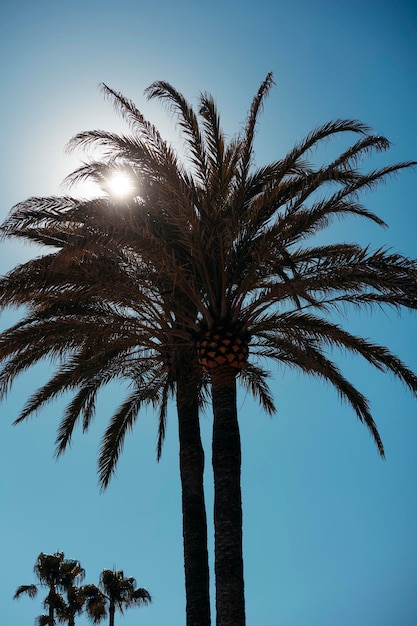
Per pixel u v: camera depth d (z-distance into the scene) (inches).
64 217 586.2
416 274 579.2
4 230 603.5
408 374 679.7
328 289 610.9
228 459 613.3
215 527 603.5
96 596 1736.0
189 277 637.3
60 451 785.6
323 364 732.0
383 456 744.3
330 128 625.0
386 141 615.5
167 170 586.9
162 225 616.4
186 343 682.2
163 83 617.6
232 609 571.5
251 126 628.4
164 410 891.4
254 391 876.6
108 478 819.4
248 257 633.0
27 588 1692.9
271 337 701.3
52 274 606.2
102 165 615.2
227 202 632.4
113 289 629.6
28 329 663.1
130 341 698.8
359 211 621.6
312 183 604.1
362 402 743.7
